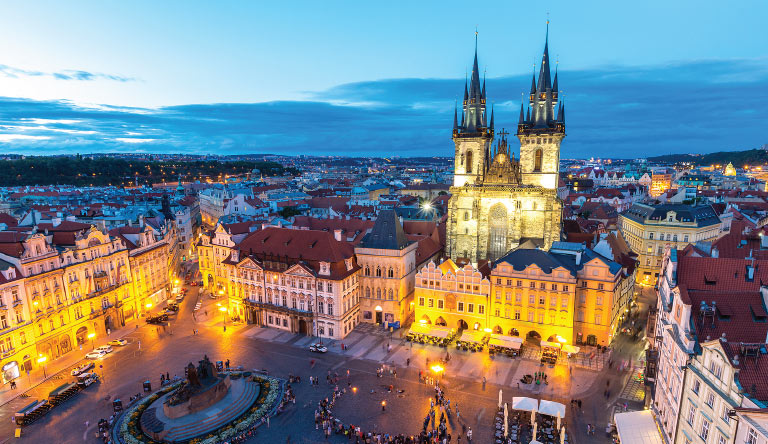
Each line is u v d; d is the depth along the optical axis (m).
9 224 141.25
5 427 68.12
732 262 62.56
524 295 95.19
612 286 90.31
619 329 102.69
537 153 135.75
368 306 110.19
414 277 115.12
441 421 68.06
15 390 78.94
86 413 71.75
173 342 99.62
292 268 102.56
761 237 91.62
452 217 138.38
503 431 65.25
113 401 74.31
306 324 104.00
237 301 114.25
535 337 98.12
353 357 91.44
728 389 44.91
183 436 64.75
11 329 82.06
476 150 143.25
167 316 114.12
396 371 85.12
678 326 57.03
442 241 146.00
